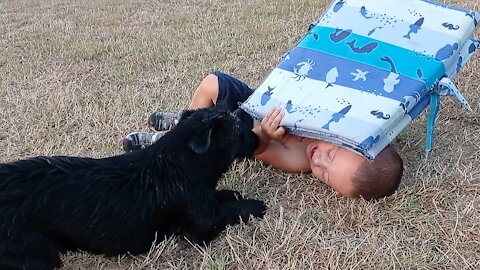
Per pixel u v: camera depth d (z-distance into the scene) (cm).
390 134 106
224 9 242
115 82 174
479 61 165
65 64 192
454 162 122
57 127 146
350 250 99
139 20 237
